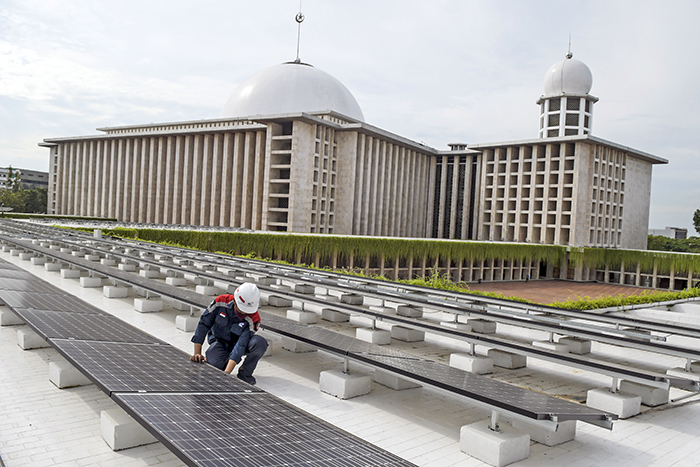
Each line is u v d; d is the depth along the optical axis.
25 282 11.01
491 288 38.84
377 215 56.75
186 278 18.41
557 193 52.12
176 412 4.03
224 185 53.94
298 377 8.09
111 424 5.25
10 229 29.28
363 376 7.44
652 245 84.38
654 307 20.62
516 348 8.46
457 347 11.19
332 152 52.38
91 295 14.20
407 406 7.07
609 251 47.25
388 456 3.67
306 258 32.31
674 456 5.97
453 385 5.66
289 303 14.73
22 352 8.55
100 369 4.98
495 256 42.72
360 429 6.13
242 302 6.78
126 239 27.44
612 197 55.53
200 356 6.23
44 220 50.72
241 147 54.22
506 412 5.11
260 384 7.57
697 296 23.86
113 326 7.40
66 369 7.01
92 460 5.00
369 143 53.88
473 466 5.33
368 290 14.20
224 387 5.02
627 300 19.89
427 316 15.18
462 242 39.66
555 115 57.62
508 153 55.72
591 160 51.59
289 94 61.22
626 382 8.14
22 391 6.80
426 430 6.24
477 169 59.97
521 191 54.50
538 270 48.44
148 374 5.09
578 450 5.99
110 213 64.69
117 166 64.81
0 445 5.21
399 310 14.85
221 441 3.54
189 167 58.09
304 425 4.14
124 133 65.69
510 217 56.56
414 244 36.41
